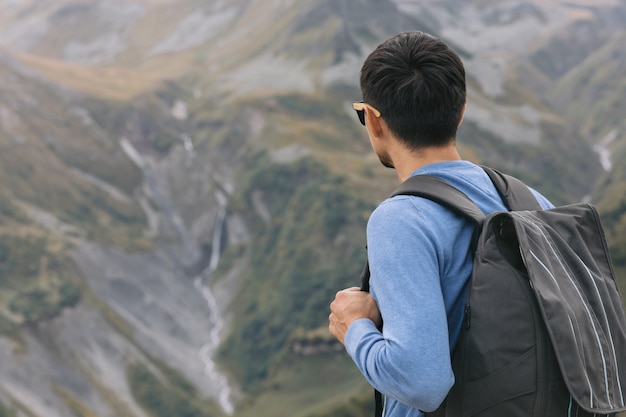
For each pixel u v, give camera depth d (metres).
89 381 190.75
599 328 3.40
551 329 3.23
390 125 3.84
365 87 3.86
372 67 3.80
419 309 3.36
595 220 3.80
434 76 3.67
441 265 3.54
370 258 3.61
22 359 186.62
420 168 3.85
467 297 3.45
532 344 3.28
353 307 3.80
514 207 3.90
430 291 3.41
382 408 4.13
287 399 186.12
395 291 3.43
